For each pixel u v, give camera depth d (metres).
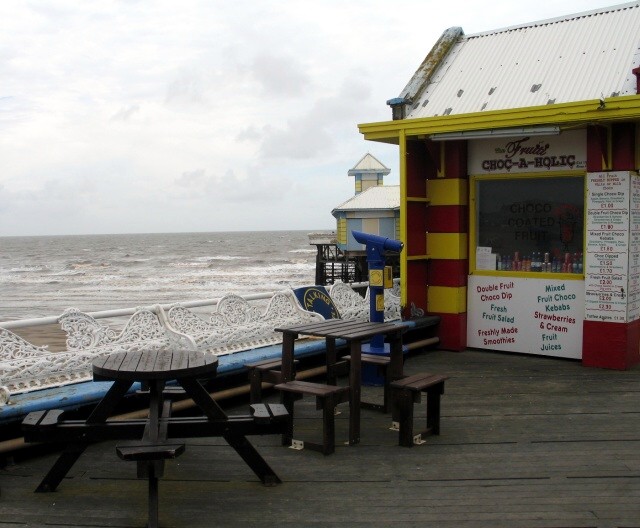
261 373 5.41
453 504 3.96
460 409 5.96
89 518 3.82
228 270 69.62
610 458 4.71
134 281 55.12
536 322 8.05
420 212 8.50
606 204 7.25
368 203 38.69
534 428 5.40
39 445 4.80
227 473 4.48
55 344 10.38
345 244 39.28
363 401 6.15
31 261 95.88
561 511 3.85
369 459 4.73
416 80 8.53
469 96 8.13
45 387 5.07
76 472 4.51
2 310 33.47
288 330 5.23
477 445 5.01
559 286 7.86
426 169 8.59
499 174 8.20
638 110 6.44
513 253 8.25
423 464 4.63
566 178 7.84
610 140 7.16
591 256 7.40
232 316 6.66
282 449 4.96
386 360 5.91
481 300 8.44
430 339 8.41
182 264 82.50
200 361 4.05
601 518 3.75
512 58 8.41
